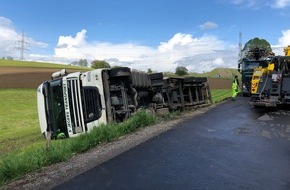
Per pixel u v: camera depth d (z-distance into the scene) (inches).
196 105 857.5
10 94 1596.9
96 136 426.9
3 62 4052.7
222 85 2005.4
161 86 729.0
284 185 259.0
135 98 636.1
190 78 821.2
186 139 416.2
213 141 405.4
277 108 708.0
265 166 304.7
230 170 293.9
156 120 569.3
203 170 294.2
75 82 567.2
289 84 668.7
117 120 597.0
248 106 754.8
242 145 385.1
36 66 3631.9
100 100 569.6
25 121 942.4
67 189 260.4
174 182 266.7
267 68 687.7
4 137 685.9
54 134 565.0
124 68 600.4
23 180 290.8
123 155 346.3
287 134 447.8
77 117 562.3
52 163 340.5
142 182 268.4
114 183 268.4
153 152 354.9
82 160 339.6
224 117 601.9
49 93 570.6
